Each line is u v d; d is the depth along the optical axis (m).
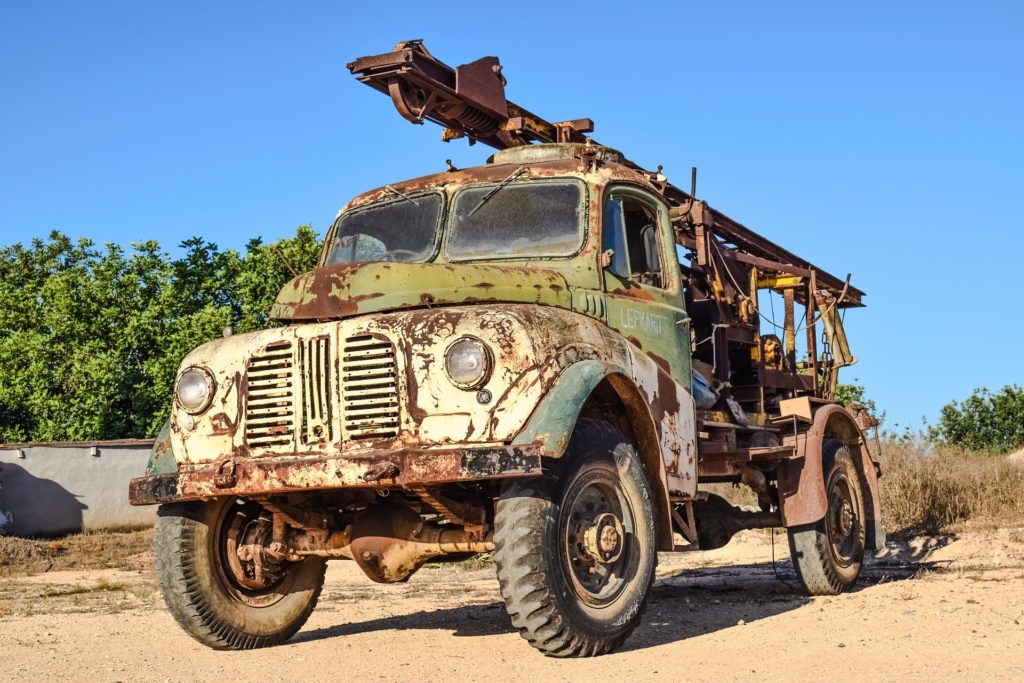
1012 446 24.45
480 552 6.31
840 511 9.41
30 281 39.38
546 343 5.72
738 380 9.99
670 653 5.83
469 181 7.35
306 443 5.86
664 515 6.55
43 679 5.55
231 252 33.16
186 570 6.46
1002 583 8.85
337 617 8.44
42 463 22.88
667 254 7.71
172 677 5.54
